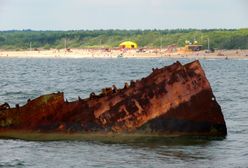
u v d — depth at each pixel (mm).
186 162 47438
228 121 71750
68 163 47094
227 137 59500
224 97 107438
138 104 58156
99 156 49781
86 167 45594
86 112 58781
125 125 58125
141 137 58125
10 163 47281
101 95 59188
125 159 48500
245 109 85500
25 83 151000
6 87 133000
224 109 85625
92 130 58500
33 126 59625
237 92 121125
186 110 58344
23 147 54531
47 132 59219
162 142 56312
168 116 58219
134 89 58562
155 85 58438
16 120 60000
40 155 50469
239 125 68000
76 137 58625
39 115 59625
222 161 47906
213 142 56719
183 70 58750
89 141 57281
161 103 58125
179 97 58281
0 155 50562
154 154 50688
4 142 57281
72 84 147000
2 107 60344
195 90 58500
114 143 55969
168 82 58406
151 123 58094
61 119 59219
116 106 58375
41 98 59719
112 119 58250
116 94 58750
